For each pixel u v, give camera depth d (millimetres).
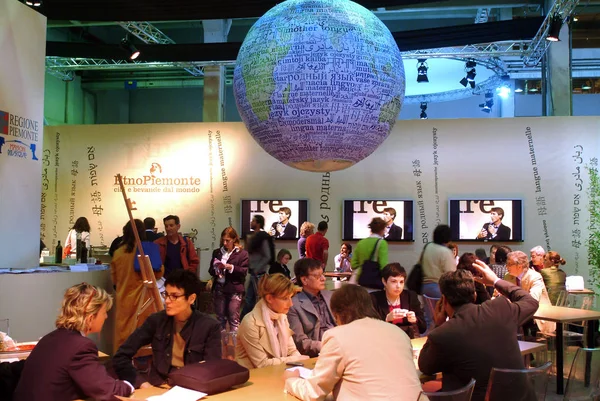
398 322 4328
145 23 11023
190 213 10227
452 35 9336
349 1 3670
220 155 10234
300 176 10047
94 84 14578
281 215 9969
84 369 2500
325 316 4215
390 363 2381
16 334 4586
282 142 3541
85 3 7906
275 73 3379
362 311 2604
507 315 3154
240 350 3623
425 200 9758
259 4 7887
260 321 3578
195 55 10375
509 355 3053
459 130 9758
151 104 15203
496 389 2883
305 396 2467
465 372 3002
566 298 6496
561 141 9516
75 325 2617
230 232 7000
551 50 10359
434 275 5785
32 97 5836
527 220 9500
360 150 3598
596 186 9352
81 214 10398
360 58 3389
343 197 9938
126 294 5297
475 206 9594
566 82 10258
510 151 9625
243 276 6938
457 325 3057
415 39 9438
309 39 3369
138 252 5238
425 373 3131
